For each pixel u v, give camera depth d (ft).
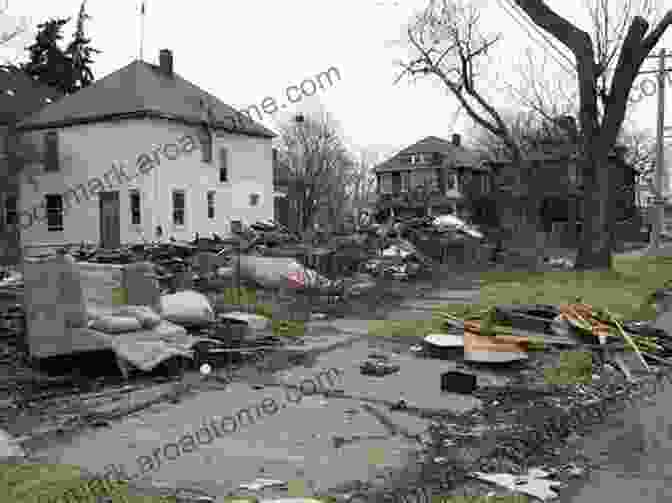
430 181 163.43
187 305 29.35
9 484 13.35
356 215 91.09
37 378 22.41
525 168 90.68
